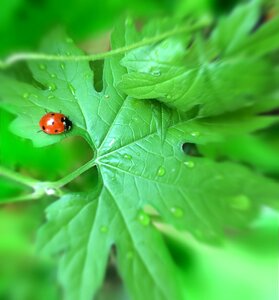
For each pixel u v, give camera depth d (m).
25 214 0.11
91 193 0.10
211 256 0.10
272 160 0.11
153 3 0.13
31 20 0.12
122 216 0.09
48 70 0.10
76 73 0.10
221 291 0.10
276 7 0.10
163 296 0.09
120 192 0.10
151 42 0.10
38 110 0.10
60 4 0.13
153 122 0.10
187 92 0.09
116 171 0.10
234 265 0.10
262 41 0.09
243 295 0.10
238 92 0.10
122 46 0.10
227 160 0.10
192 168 0.10
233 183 0.10
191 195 0.10
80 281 0.09
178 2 0.12
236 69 0.09
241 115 0.10
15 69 0.10
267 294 0.10
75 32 0.13
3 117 0.11
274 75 0.09
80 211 0.09
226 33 0.09
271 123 0.10
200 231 0.09
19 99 0.10
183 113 0.10
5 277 0.11
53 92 0.10
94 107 0.10
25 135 0.10
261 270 0.10
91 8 0.13
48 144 0.10
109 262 0.10
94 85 0.10
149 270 0.09
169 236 0.11
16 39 0.12
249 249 0.10
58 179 0.11
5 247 0.11
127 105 0.10
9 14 0.12
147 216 0.09
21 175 0.10
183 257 0.11
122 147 0.10
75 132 0.10
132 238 0.09
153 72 0.10
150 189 0.10
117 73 0.10
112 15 0.13
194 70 0.09
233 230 0.10
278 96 0.10
